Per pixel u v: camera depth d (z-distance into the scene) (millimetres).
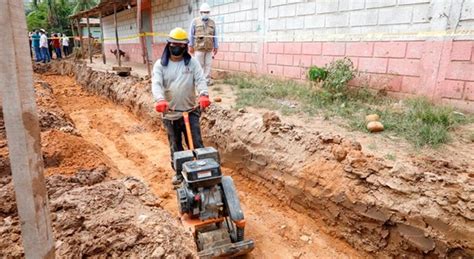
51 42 23344
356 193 3408
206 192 3012
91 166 3854
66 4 35500
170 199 4395
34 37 19391
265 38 8742
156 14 15680
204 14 7734
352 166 3537
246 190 4699
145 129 7512
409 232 3006
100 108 9695
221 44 10820
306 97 6281
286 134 4484
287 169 4168
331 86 6227
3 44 1017
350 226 3492
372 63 6113
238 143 5020
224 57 10789
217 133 5527
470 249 2688
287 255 3389
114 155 6027
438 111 4637
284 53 8172
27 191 1146
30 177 1141
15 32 1029
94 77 12406
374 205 3240
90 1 32938
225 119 5523
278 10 8125
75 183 3324
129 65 16375
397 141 4074
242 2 9438
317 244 3566
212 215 3041
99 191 3006
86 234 2396
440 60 5094
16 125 1083
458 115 4684
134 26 18734
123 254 2229
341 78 6070
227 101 6500
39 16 35062
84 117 8594
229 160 5258
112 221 2516
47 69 18484
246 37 9547
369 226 3314
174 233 2475
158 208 2979
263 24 8742
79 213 2625
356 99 5973
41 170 1197
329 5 6758
